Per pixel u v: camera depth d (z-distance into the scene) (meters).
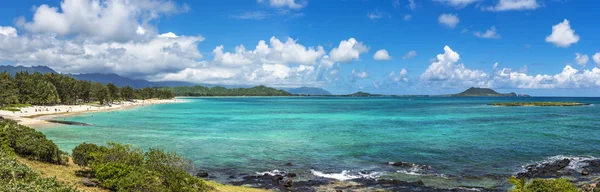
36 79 149.75
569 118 105.25
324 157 44.66
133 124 85.25
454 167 39.09
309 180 34.03
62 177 23.55
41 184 18.23
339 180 33.94
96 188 22.09
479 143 55.03
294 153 47.19
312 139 60.06
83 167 27.83
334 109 171.12
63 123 79.44
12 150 26.31
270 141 57.59
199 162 41.62
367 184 32.56
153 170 24.55
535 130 72.44
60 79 162.50
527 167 39.09
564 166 39.12
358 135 65.50
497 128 77.06
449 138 60.94
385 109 169.38
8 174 18.64
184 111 147.75
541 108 170.88
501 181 33.47
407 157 44.44
